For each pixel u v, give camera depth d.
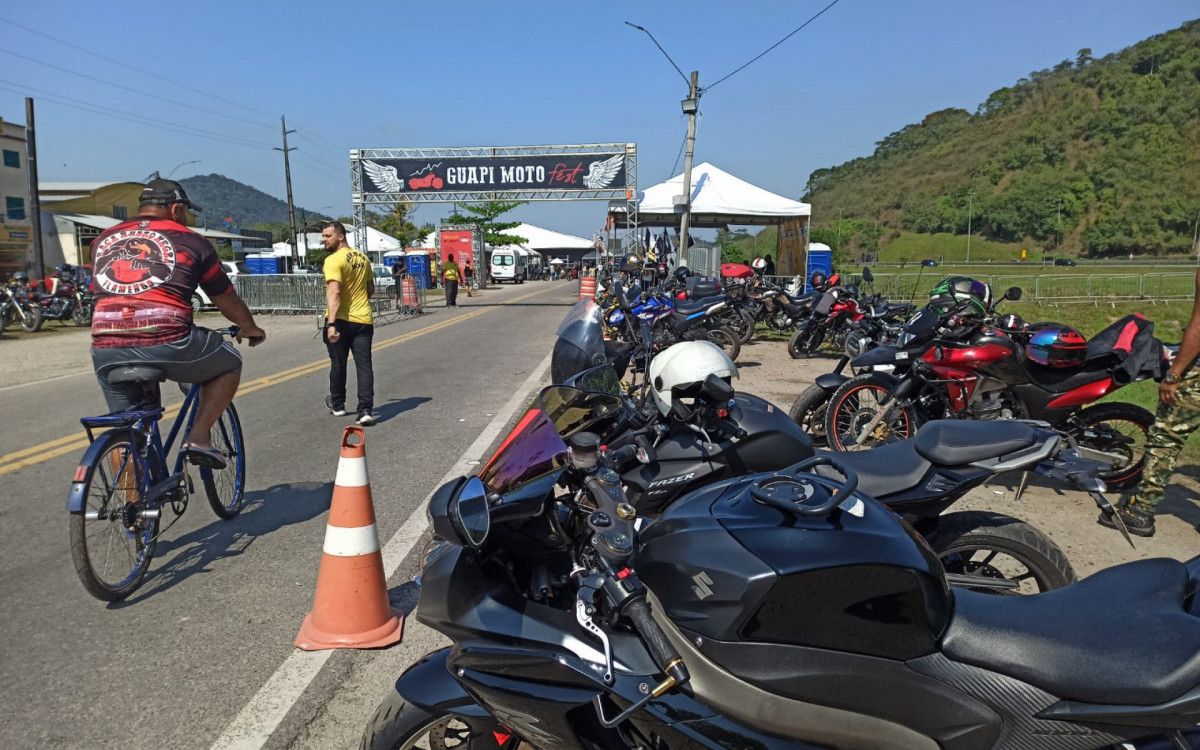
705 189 23.17
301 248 61.00
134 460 4.11
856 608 1.96
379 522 5.09
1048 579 3.09
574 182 26.59
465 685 2.15
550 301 29.38
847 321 11.73
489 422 7.95
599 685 2.01
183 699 3.14
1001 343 5.51
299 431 7.60
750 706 1.99
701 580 2.04
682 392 3.41
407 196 26.86
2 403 9.42
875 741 2.00
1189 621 1.92
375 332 17.45
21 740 2.88
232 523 5.15
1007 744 1.94
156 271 4.13
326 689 3.21
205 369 4.34
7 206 34.06
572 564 2.24
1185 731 1.92
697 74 19.69
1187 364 4.38
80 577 3.75
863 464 3.18
